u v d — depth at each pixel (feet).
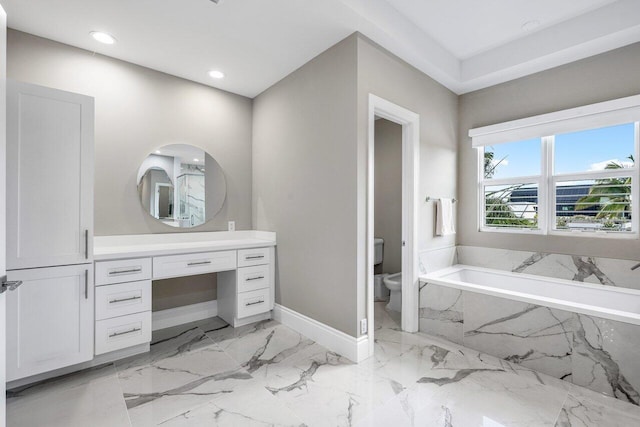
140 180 8.87
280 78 9.64
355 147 7.18
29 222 5.82
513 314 7.27
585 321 6.25
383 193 13.67
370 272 7.43
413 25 8.00
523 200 9.87
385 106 7.87
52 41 7.59
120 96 8.54
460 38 8.72
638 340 5.65
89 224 6.48
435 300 8.77
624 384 5.76
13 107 5.66
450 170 10.69
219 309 10.17
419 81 9.12
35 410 5.30
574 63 8.57
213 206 10.30
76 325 6.33
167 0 6.17
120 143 8.54
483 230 10.70
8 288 4.13
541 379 6.50
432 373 6.68
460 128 11.11
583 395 5.92
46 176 5.99
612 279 8.04
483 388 6.11
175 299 9.55
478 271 10.25
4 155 4.08
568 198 9.00
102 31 7.23
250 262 9.32
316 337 8.18
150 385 6.12
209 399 5.68
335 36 7.39
